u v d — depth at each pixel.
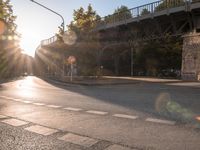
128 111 11.41
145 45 74.50
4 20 53.84
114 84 33.03
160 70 76.75
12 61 74.19
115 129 8.18
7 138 7.35
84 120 9.55
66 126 8.67
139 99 16.05
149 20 39.03
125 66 84.62
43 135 7.62
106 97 17.39
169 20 38.19
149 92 21.50
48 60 82.94
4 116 10.47
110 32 46.34
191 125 8.58
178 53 73.06
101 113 10.94
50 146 6.62
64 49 48.38
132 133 7.68
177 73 74.81
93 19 49.09
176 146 6.46
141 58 77.62
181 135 7.40
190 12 34.62
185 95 18.53
